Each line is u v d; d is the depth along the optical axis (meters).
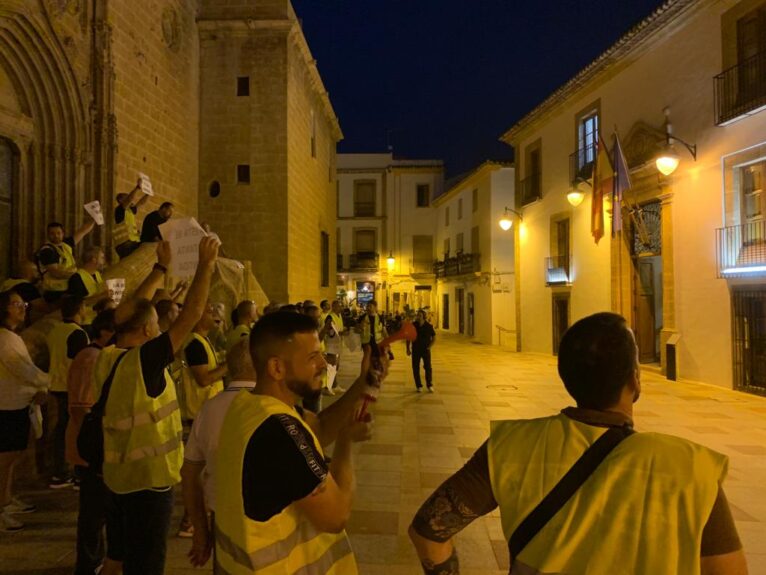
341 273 45.41
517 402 11.79
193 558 2.90
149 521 3.35
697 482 1.50
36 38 10.32
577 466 1.58
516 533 1.59
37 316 7.96
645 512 1.48
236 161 18.28
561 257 21.16
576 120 19.75
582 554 1.49
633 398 1.72
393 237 45.50
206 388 5.41
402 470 6.98
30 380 5.09
